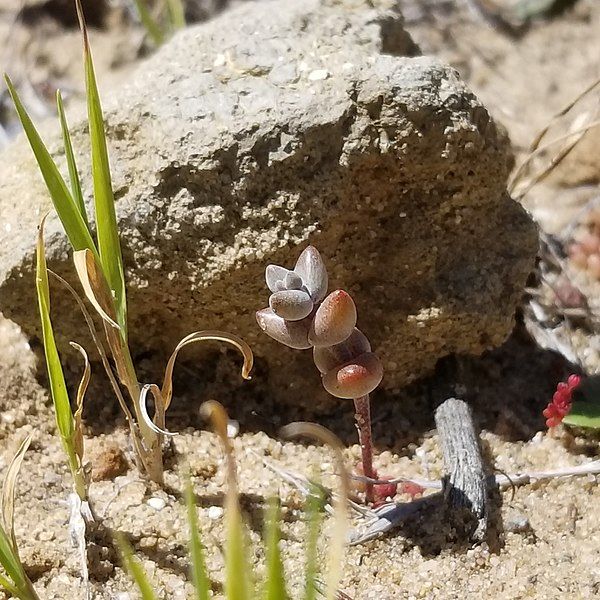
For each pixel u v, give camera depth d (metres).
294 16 0.19
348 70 0.17
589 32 0.32
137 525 0.17
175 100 0.17
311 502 0.12
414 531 0.17
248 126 0.17
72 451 0.16
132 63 0.32
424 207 0.18
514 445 0.18
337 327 0.14
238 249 0.17
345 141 0.17
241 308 0.18
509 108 0.29
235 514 0.11
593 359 0.20
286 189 0.17
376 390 0.19
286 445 0.18
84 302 0.18
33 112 0.28
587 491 0.17
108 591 0.16
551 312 0.21
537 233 0.18
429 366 0.19
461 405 0.18
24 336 0.19
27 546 0.16
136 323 0.18
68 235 0.15
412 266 0.18
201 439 0.18
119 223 0.17
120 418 0.19
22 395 0.19
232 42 0.18
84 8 0.33
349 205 0.17
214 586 0.16
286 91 0.17
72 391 0.19
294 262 0.17
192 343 0.19
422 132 0.17
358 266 0.18
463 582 0.16
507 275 0.18
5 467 0.18
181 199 0.17
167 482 0.17
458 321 0.18
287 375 0.19
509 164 0.20
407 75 0.17
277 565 0.11
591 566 0.16
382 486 0.17
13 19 0.33
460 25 0.32
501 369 0.20
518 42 0.32
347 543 0.16
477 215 0.18
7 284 0.18
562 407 0.18
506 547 0.16
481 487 0.17
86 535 0.16
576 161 0.25
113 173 0.17
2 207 0.18
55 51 0.32
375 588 0.16
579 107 0.28
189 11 0.32
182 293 0.17
